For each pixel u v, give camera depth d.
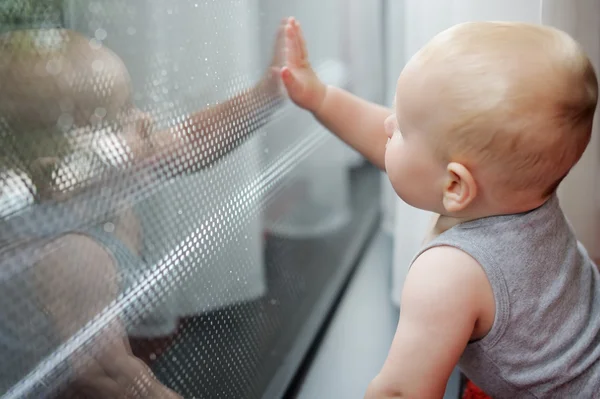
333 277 0.90
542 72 0.41
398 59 1.06
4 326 0.34
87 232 0.40
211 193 0.56
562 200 0.75
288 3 0.73
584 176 0.74
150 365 0.45
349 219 1.01
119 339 0.42
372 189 1.14
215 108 0.56
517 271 0.46
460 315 0.45
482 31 0.44
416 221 0.82
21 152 0.35
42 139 0.36
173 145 0.49
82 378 0.39
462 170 0.43
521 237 0.46
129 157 0.44
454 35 0.44
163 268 0.48
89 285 0.40
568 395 0.49
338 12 0.92
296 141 0.80
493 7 0.68
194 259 0.52
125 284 0.43
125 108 0.43
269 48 0.68
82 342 0.39
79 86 0.39
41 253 0.37
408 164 0.47
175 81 0.49
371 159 0.70
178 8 0.49
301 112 0.81
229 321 0.58
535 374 0.48
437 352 0.45
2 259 0.34
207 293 0.54
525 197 0.45
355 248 1.00
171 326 0.48
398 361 0.46
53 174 0.37
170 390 0.47
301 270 0.80
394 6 1.05
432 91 0.43
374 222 1.12
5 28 0.34
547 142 0.42
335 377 0.70
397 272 0.86
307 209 0.84
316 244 0.86
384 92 1.14
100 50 0.41
